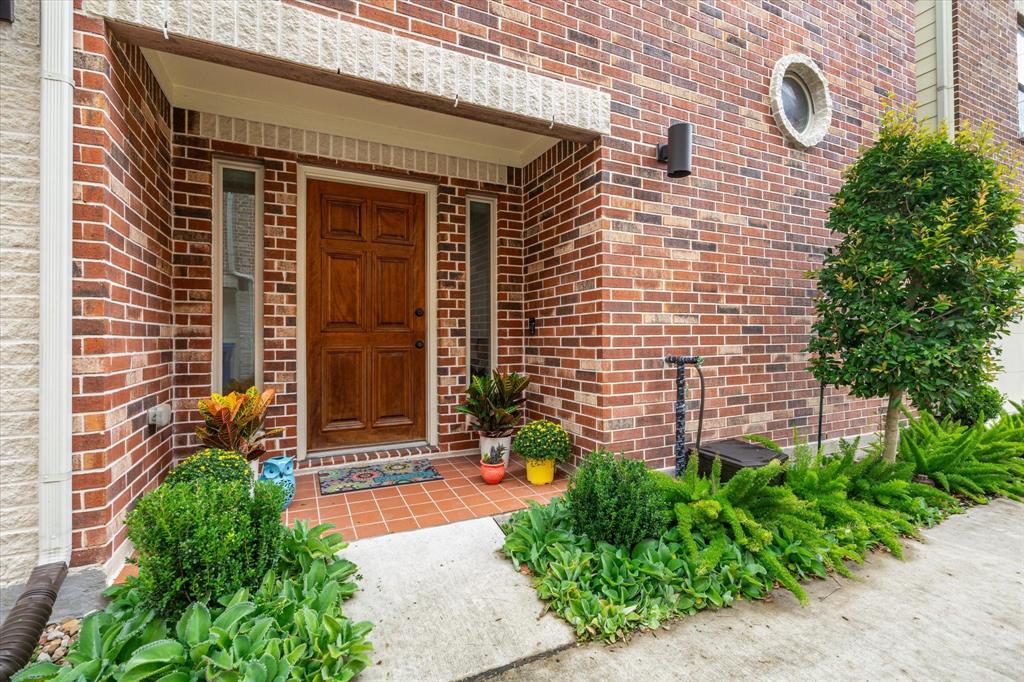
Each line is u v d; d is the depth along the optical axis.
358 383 3.79
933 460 3.37
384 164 3.68
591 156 3.30
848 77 4.34
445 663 1.62
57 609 1.82
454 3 2.77
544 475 3.27
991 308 2.80
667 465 3.41
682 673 1.60
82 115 1.94
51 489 1.83
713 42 3.64
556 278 3.71
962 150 2.90
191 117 3.10
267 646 1.45
